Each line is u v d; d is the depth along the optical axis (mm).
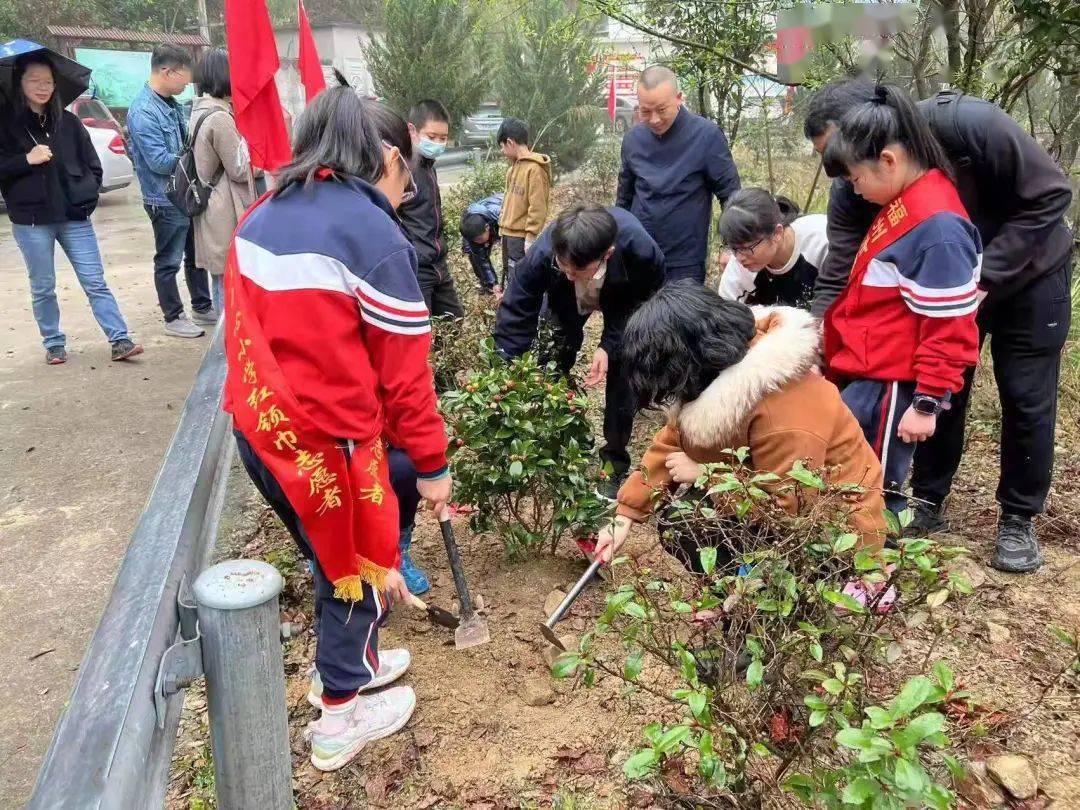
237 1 4027
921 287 2471
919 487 3305
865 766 1432
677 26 5543
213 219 5512
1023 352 2879
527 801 2172
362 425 1971
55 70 5242
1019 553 3041
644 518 2469
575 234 2846
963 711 2215
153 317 7070
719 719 1799
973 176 2688
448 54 14203
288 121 7340
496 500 3109
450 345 4586
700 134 4418
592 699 2492
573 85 13422
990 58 4023
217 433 2408
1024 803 2080
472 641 2742
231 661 1581
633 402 3494
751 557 1780
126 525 3770
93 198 5539
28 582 3352
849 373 2764
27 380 5480
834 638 1835
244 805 1727
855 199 2896
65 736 1274
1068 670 2527
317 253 1852
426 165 4629
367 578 2059
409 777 2266
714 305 2125
